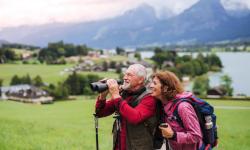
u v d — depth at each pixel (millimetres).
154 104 6473
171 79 6184
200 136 5879
